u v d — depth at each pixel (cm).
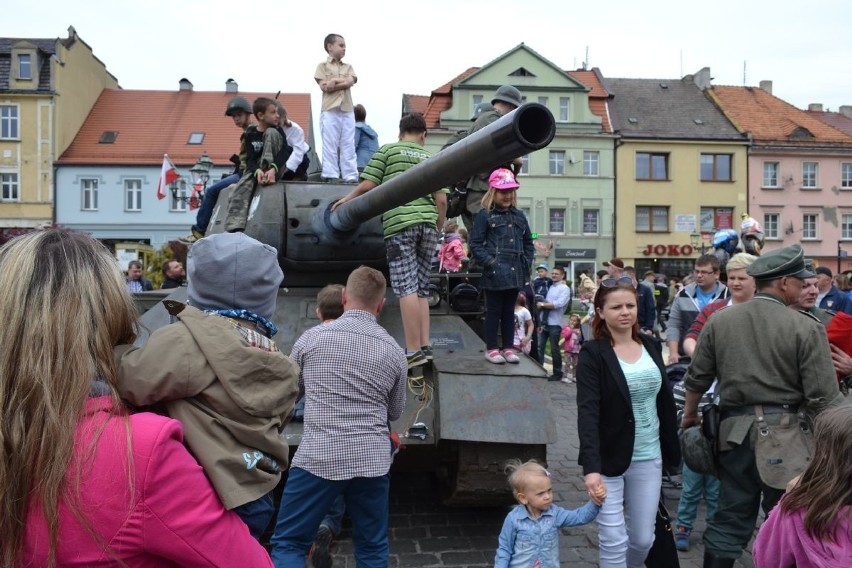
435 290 560
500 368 452
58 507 129
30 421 131
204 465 151
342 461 329
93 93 3634
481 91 3444
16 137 3344
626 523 367
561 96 3528
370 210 443
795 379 334
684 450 361
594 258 3562
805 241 3712
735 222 3650
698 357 365
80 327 139
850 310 847
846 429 209
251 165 625
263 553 158
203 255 197
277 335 510
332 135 711
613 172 3562
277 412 166
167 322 515
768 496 336
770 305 343
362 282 361
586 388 344
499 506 527
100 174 3366
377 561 342
